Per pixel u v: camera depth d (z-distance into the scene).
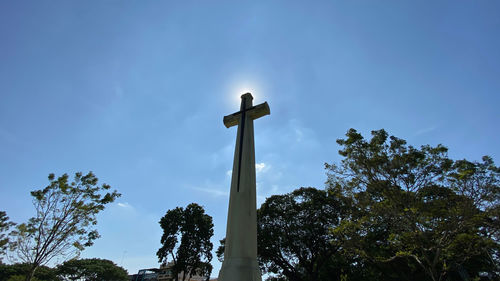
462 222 10.98
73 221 16.94
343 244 15.25
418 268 19.45
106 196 18.17
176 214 33.75
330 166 14.36
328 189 14.59
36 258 15.87
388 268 20.81
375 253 14.56
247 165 9.95
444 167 11.70
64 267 54.97
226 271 7.80
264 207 29.70
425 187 12.15
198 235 32.78
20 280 22.06
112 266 62.12
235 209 9.01
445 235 11.17
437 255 11.33
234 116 11.80
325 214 26.31
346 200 14.05
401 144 12.89
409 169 12.15
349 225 14.27
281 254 27.59
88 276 56.62
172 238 32.16
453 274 19.30
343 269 25.19
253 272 7.73
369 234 14.94
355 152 13.08
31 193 16.77
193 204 35.00
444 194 12.12
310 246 26.55
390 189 12.16
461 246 12.25
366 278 23.31
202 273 32.06
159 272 58.12
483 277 18.39
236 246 8.28
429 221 11.60
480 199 11.18
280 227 27.95
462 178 11.51
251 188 9.52
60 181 17.34
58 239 16.34
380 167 12.56
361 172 13.09
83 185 18.08
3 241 15.93
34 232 16.44
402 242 12.98
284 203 29.11
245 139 10.72
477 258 16.86
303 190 29.48
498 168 11.49
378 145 13.09
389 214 12.32
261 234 27.83
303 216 27.45
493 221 11.27
